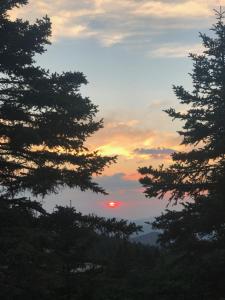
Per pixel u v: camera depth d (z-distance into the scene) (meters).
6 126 16.16
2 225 15.43
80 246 17.09
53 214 17.19
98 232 17.77
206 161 19.72
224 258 18.30
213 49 19.88
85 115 17.27
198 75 19.67
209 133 19.61
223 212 17.97
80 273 17.59
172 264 20.09
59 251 16.69
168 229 19.45
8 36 16.59
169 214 19.59
